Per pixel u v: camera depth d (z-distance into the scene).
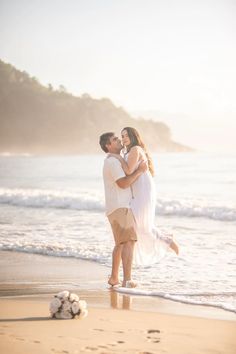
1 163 47.75
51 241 8.41
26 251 7.71
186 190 19.78
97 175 29.38
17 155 72.06
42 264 6.80
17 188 21.20
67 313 4.15
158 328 3.88
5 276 6.10
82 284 5.71
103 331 3.75
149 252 5.76
